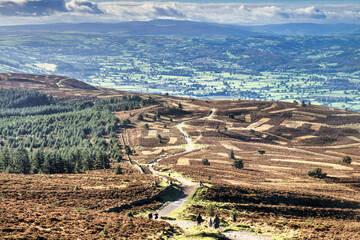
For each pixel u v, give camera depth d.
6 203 57.06
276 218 65.38
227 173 110.81
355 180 115.81
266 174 117.38
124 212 61.38
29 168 123.81
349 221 70.12
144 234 47.91
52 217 49.78
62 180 83.00
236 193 78.12
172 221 58.09
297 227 57.12
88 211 57.69
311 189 98.38
